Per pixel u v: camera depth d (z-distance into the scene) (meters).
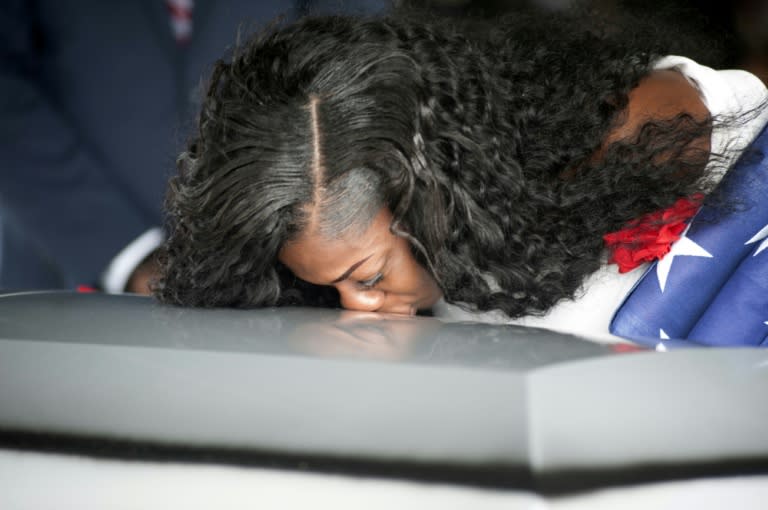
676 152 2.51
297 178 2.27
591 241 2.49
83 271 3.80
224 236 2.29
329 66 2.31
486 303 2.50
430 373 1.12
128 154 3.83
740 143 2.57
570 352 1.25
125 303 1.93
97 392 1.17
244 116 2.30
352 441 1.00
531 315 2.53
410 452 0.97
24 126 3.68
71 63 3.80
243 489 0.99
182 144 3.41
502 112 2.50
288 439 1.02
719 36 3.46
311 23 2.47
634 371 1.16
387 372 1.12
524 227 2.46
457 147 2.37
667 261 2.45
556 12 3.34
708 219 2.45
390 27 2.46
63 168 3.76
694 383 1.14
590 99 2.62
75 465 1.06
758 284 2.42
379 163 2.29
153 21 3.77
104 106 3.81
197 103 3.56
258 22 3.38
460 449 0.96
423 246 2.40
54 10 3.77
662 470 0.96
